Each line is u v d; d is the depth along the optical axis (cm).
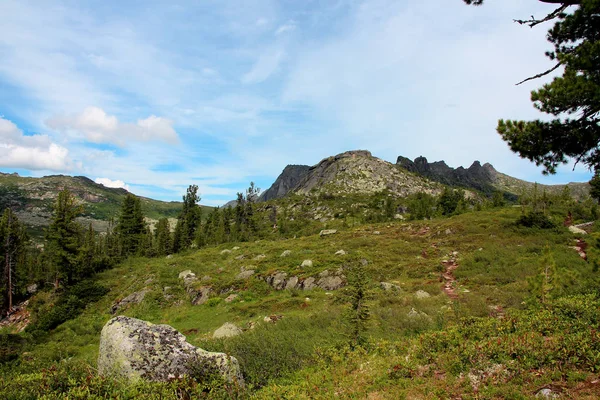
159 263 4819
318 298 2462
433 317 1644
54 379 798
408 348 1102
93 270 4956
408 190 18162
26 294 5472
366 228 6156
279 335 1472
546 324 995
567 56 746
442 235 4478
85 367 915
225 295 2952
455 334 1072
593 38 782
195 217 8588
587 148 795
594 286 1529
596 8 702
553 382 691
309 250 4209
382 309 1856
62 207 4422
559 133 792
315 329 1616
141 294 3288
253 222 9650
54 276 4778
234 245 6050
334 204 15150
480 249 3400
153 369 891
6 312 4622
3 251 4841
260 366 1093
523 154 863
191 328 2264
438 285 2453
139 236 7294
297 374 1050
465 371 830
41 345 2427
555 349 791
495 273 2511
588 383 657
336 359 1094
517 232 3919
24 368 1191
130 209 7481
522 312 1247
